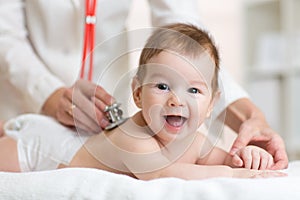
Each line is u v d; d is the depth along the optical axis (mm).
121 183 570
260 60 2795
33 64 1084
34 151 803
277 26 2859
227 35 2689
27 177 619
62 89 999
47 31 1137
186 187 542
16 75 1071
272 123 2766
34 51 1179
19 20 1183
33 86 1026
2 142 837
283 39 2721
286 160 731
